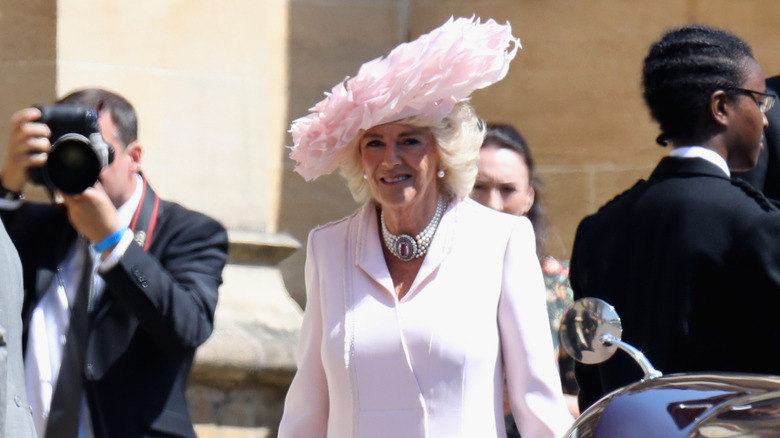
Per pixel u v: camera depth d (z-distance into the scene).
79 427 14.56
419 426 13.25
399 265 13.92
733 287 14.17
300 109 24.70
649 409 10.83
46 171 14.13
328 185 24.78
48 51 22.25
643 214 15.08
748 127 15.20
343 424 13.55
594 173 24.97
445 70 13.51
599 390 16.17
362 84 13.71
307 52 24.88
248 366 21.41
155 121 22.56
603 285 15.34
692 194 14.66
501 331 13.68
